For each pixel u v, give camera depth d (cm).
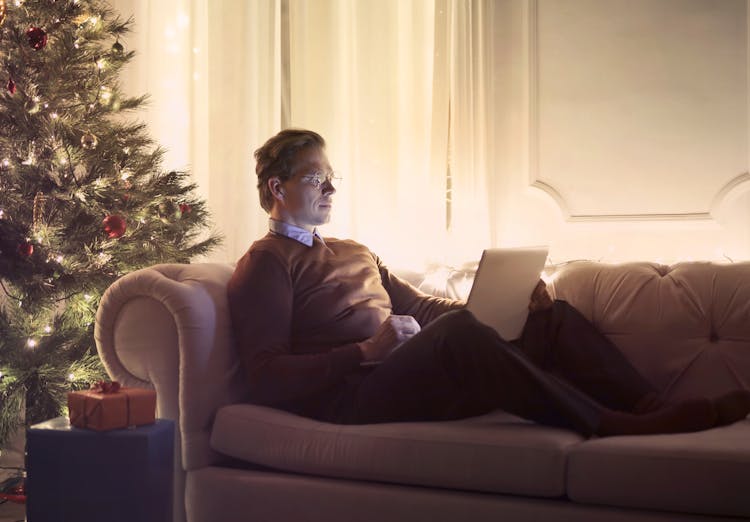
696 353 229
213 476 200
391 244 310
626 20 304
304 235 230
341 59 317
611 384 209
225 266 233
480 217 304
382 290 242
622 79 305
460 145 304
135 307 208
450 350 191
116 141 268
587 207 308
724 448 161
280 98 320
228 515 197
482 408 196
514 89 315
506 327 211
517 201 314
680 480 161
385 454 183
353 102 314
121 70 318
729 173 297
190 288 208
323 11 317
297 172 229
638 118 304
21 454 302
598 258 307
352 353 204
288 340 214
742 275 234
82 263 255
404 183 311
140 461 181
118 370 211
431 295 264
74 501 182
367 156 311
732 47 296
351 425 194
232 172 315
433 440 180
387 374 197
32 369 245
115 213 259
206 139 322
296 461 192
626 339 237
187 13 323
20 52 254
